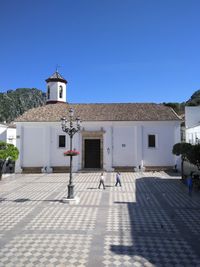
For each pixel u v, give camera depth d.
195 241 11.07
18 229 12.66
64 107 38.53
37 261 9.24
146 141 35.28
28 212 15.76
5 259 9.43
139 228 12.79
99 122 35.25
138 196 20.30
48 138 35.28
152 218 14.50
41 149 35.41
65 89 42.38
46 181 28.25
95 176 31.20
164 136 35.38
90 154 35.91
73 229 12.60
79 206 17.17
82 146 35.38
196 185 23.44
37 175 32.97
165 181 27.39
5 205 17.64
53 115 36.28
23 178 30.67
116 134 35.38
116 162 35.16
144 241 11.07
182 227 12.97
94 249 10.24
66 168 35.03
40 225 13.25
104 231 12.33
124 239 11.30
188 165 30.44
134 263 9.04
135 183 26.23
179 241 11.07
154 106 38.59
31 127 35.69
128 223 13.58
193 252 9.93
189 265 8.86
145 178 29.42
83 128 35.38
